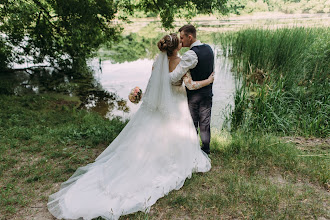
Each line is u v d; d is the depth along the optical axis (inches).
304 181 118.6
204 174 124.4
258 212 95.1
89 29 363.3
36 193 114.4
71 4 345.7
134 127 120.0
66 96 336.2
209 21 1027.9
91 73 434.0
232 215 96.5
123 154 114.5
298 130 194.2
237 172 124.6
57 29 391.5
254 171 125.8
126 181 107.7
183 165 120.0
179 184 114.3
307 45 321.7
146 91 122.4
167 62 120.0
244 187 111.0
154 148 115.8
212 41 622.5
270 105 216.4
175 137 119.0
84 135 182.9
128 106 305.1
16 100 302.8
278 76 284.2
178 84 125.3
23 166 137.3
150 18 1203.9
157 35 816.3
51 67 464.4
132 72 434.3
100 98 330.6
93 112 280.1
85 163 141.9
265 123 197.3
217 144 155.0
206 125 133.4
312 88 238.2
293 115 212.1
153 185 109.8
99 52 583.8
